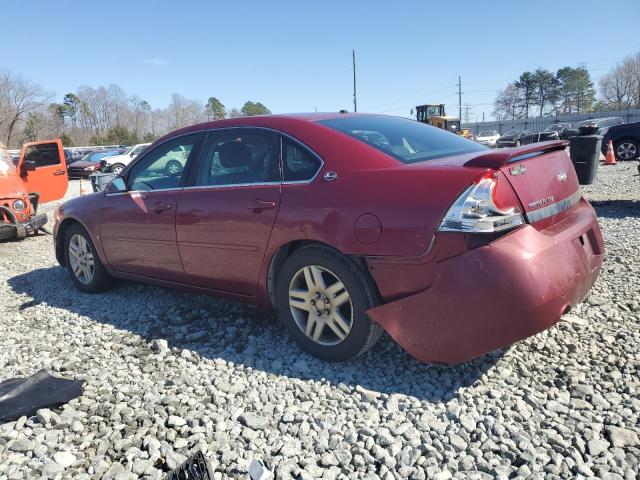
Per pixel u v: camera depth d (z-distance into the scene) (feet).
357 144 11.03
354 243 10.04
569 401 9.32
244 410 9.70
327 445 8.45
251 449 8.46
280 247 11.48
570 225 10.32
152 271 14.96
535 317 8.93
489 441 8.25
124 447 8.70
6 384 10.77
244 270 12.31
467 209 8.93
